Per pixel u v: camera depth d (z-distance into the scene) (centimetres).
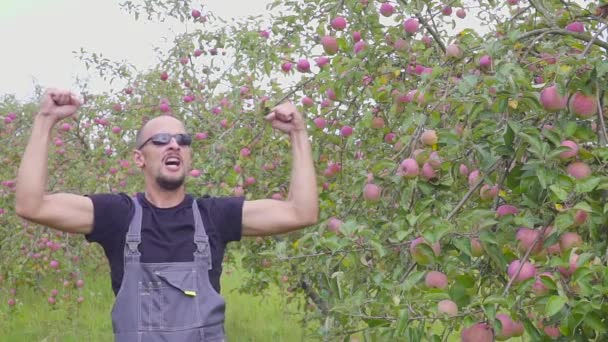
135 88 635
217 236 233
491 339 201
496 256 222
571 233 215
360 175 294
